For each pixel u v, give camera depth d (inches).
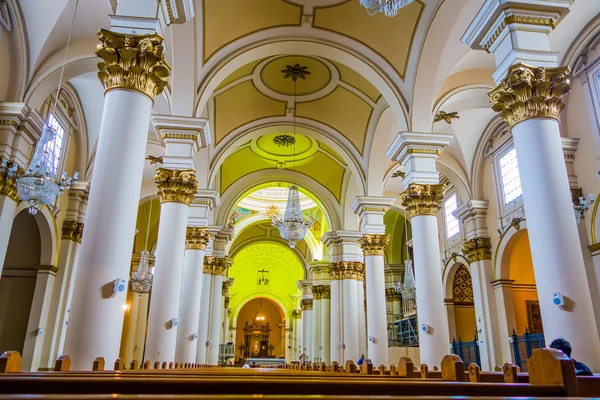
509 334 475.2
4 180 335.0
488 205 526.9
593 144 372.2
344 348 559.2
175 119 327.0
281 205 868.0
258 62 417.1
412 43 344.8
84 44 357.4
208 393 67.4
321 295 790.5
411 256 724.7
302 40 364.5
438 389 70.9
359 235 601.6
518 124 217.3
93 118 475.5
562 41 382.0
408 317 727.7
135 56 203.5
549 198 200.7
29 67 347.9
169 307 305.9
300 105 482.6
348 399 43.9
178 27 297.7
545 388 70.9
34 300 414.6
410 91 352.5
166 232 319.3
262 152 591.5
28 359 396.5
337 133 495.2
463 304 611.8
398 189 685.9
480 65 403.2
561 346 168.7
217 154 482.9
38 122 360.2
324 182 627.8
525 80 211.9
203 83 342.3
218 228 597.3
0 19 320.8
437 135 345.4
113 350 176.4
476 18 235.1
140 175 199.0
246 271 1274.6
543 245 197.6
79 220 464.8
